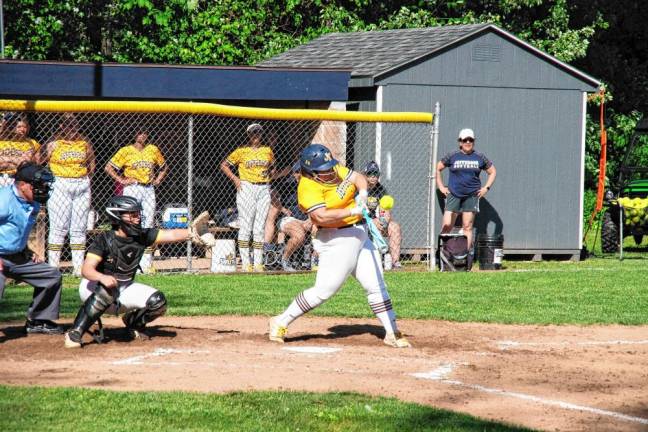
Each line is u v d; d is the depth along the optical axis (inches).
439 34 1641.2
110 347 789.9
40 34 1983.3
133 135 1505.9
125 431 535.8
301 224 1349.7
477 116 1594.5
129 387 645.9
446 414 581.9
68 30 2062.0
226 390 639.8
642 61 2920.8
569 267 1514.5
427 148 1542.8
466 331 902.4
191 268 1326.3
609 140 2561.5
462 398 636.1
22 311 970.7
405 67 1536.7
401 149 1528.1
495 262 1456.7
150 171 1279.5
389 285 1229.7
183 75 1385.3
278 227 1395.2
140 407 584.1
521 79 1621.6
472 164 1453.0
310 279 1264.8
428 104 1560.0
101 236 789.9
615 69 2716.5
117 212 780.6
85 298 801.6
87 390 624.4
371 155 1526.8
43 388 628.4
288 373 698.2
